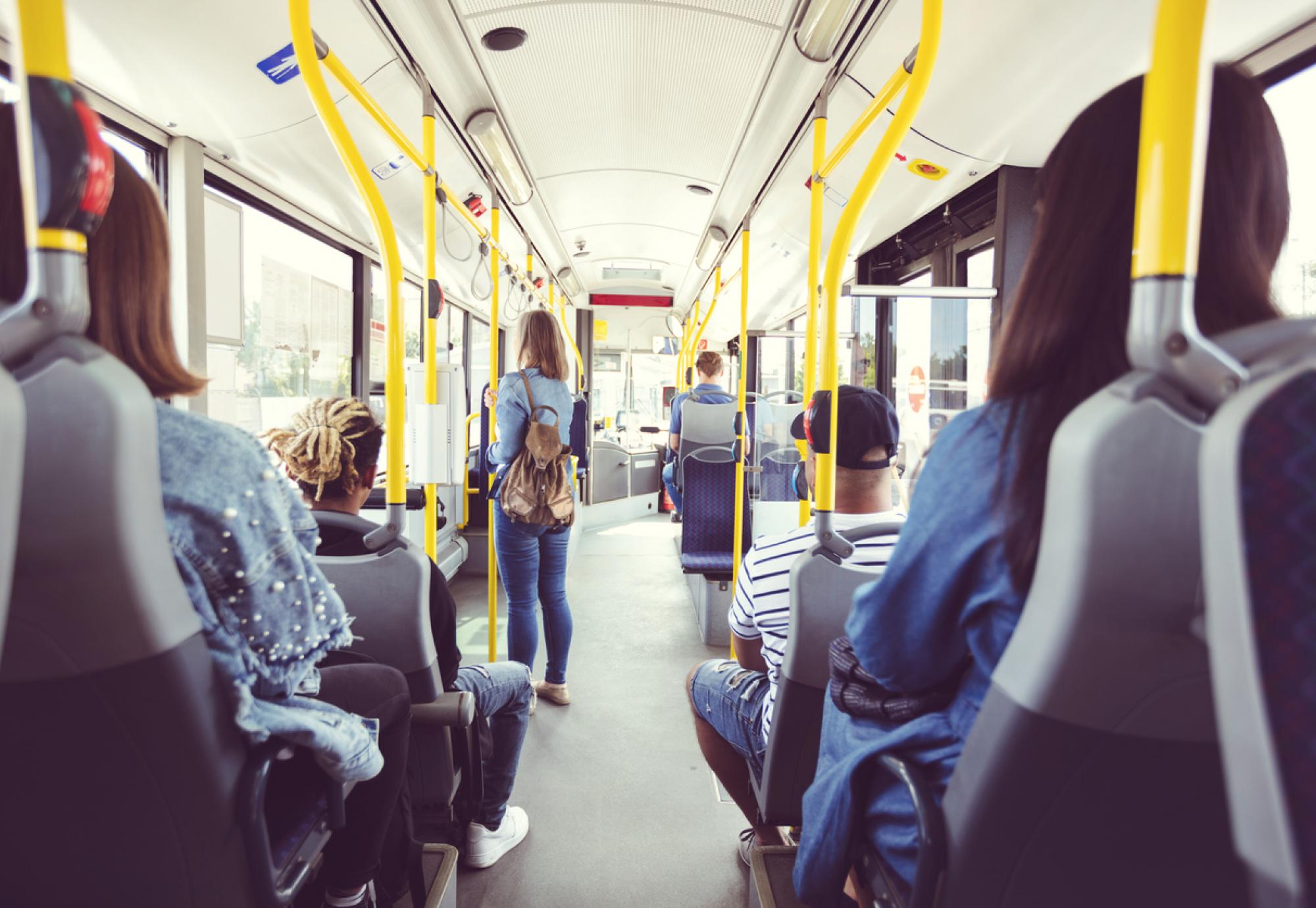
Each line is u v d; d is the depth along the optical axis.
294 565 0.88
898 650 0.87
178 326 2.34
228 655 0.81
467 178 3.71
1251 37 1.75
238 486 0.82
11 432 0.50
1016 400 0.76
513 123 3.47
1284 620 0.42
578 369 7.32
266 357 3.04
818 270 2.12
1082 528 0.60
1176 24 0.56
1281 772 0.41
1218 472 0.45
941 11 1.44
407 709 1.29
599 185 4.70
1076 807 0.68
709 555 4.22
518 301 5.45
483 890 1.99
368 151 2.94
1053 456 0.63
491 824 2.11
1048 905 0.72
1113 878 0.70
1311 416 0.43
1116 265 0.72
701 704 1.84
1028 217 2.69
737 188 4.24
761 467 4.45
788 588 1.52
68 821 0.78
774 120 3.18
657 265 7.53
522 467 2.92
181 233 2.34
